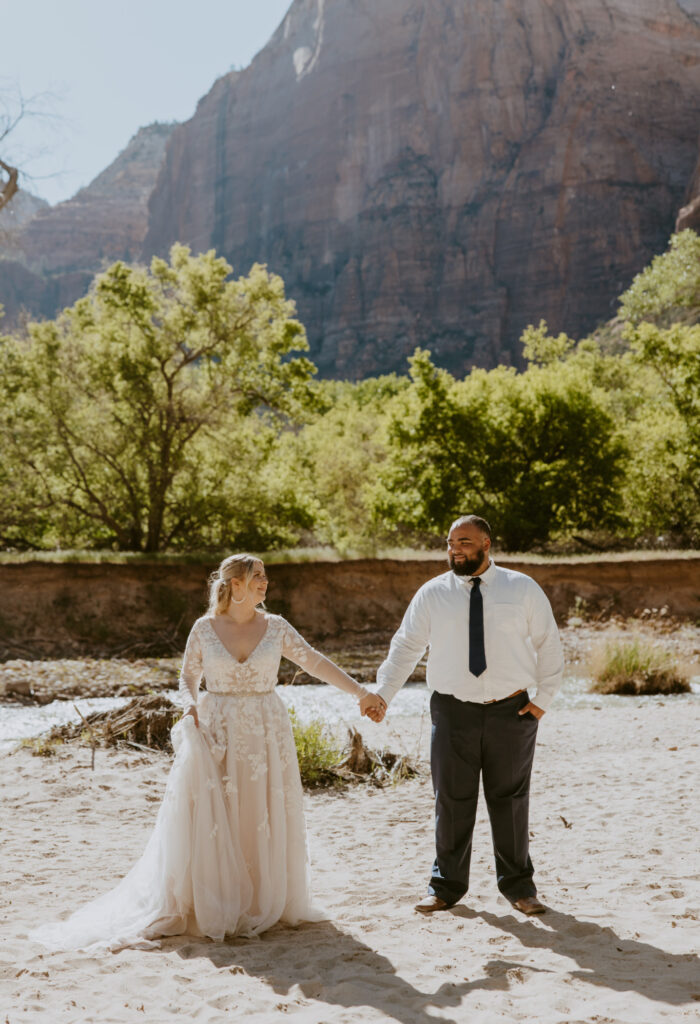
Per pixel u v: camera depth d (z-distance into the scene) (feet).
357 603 85.56
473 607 14.57
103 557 87.45
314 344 561.02
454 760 14.84
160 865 14.17
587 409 111.14
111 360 100.53
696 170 447.42
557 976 12.07
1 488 99.81
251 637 14.76
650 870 17.65
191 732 14.23
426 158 549.54
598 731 36.78
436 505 111.24
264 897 14.37
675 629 78.54
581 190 482.28
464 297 507.71
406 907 15.79
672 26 521.24
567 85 506.48
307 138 613.11
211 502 100.89
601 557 95.45
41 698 51.55
